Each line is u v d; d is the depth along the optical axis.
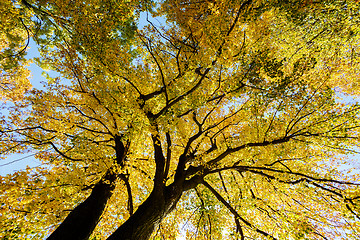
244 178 6.42
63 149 6.11
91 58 4.80
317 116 4.92
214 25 4.47
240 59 4.63
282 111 5.20
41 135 5.39
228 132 7.09
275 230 5.76
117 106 4.36
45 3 6.31
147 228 3.73
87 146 4.89
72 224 3.71
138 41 6.15
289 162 5.91
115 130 5.54
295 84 4.51
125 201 6.98
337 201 4.76
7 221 3.57
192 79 5.61
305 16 5.89
